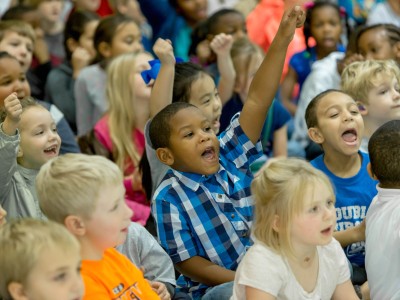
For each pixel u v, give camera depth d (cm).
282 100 1113
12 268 428
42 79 1113
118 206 497
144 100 838
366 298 641
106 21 1060
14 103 572
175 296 612
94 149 851
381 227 579
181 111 627
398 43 904
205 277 614
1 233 439
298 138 983
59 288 431
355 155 680
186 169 627
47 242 431
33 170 629
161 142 631
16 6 1153
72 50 1123
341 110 666
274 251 531
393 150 582
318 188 521
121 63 846
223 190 635
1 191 599
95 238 496
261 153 657
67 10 1358
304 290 536
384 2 1254
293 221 521
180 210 620
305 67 1102
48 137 624
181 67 738
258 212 537
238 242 630
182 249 616
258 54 885
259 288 522
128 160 836
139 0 1272
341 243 639
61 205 489
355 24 1267
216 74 939
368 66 736
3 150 576
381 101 726
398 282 573
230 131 650
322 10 1089
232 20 1027
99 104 997
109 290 502
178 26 1241
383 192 586
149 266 596
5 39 955
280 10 1220
